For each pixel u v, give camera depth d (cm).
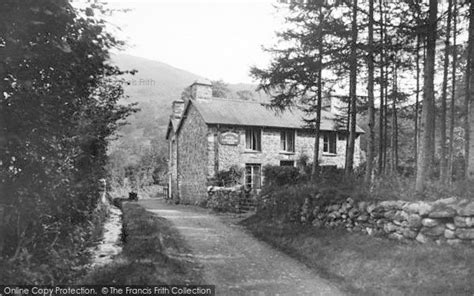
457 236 643
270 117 2441
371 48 978
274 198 1288
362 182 1023
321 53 1145
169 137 3219
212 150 2206
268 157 2342
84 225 805
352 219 895
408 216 731
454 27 1238
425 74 862
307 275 711
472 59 933
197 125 2395
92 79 586
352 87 1213
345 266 712
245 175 2270
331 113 2647
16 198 443
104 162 977
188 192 2536
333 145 2569
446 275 568
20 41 389
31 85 414
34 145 452
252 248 943
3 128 405
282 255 874
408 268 621
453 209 659
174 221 1405
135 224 1022
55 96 473
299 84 1356
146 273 562
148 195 3594
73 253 620
